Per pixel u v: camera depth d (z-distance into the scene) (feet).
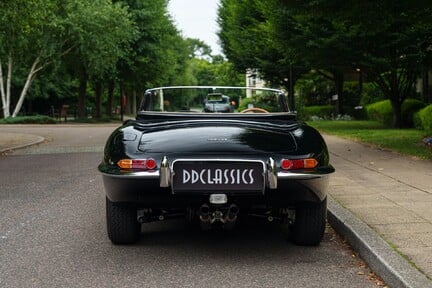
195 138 16.40
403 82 71.82
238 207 16.22
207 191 15.55
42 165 40.29
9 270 15.66
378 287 14.21
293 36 67.97
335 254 17.22
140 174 15.55
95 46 111.14
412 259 14.93
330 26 66.13
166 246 18.16
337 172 31.71
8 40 104.58
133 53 134.41
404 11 43.98
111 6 114.62
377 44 65.00
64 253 17.37
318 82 129.29
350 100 118.01
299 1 43.91
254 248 17.93
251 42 107.86
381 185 26.96
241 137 16.55
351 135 58.85
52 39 109.29
